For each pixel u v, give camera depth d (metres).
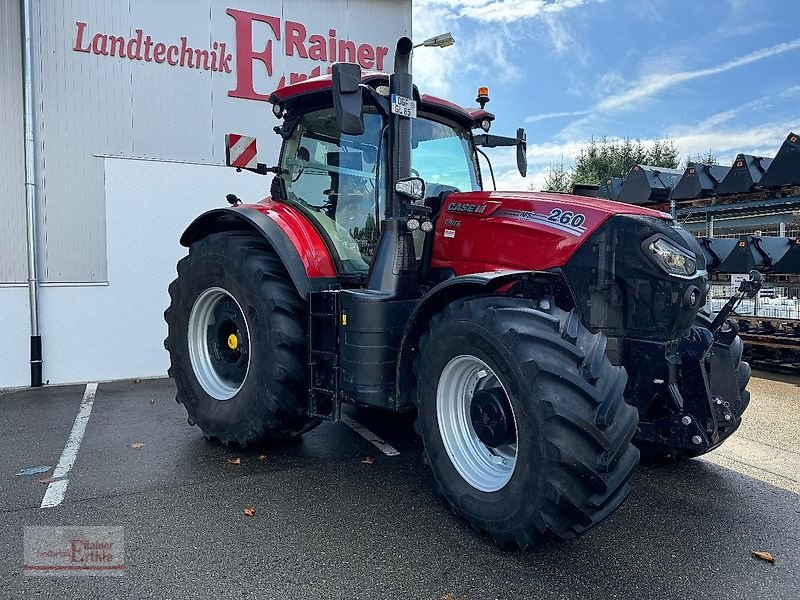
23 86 6.15
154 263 6.74
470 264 3.23
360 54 7.85
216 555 2.59
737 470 3.68
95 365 6.55
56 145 6.32
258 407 3.67
